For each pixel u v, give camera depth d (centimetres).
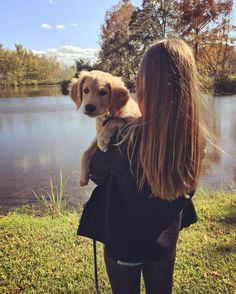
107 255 190
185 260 391
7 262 391
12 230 488
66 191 746
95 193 192
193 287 342
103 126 184
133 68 3625
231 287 343
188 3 3641
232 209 554
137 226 178
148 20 3728
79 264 387
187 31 3684
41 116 2189
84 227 195
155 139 162
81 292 340
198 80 172
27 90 5994
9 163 1014
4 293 339
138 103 174
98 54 4541
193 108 166
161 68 163
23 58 8869
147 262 186
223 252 409
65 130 1612
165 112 161
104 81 225
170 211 176
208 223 498
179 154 164
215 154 994
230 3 3678
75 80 252
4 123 1919
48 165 981
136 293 194
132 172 169
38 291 342
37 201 693
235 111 1927
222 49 4138
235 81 3078
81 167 207
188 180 170
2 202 691
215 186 745
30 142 1344
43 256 406
